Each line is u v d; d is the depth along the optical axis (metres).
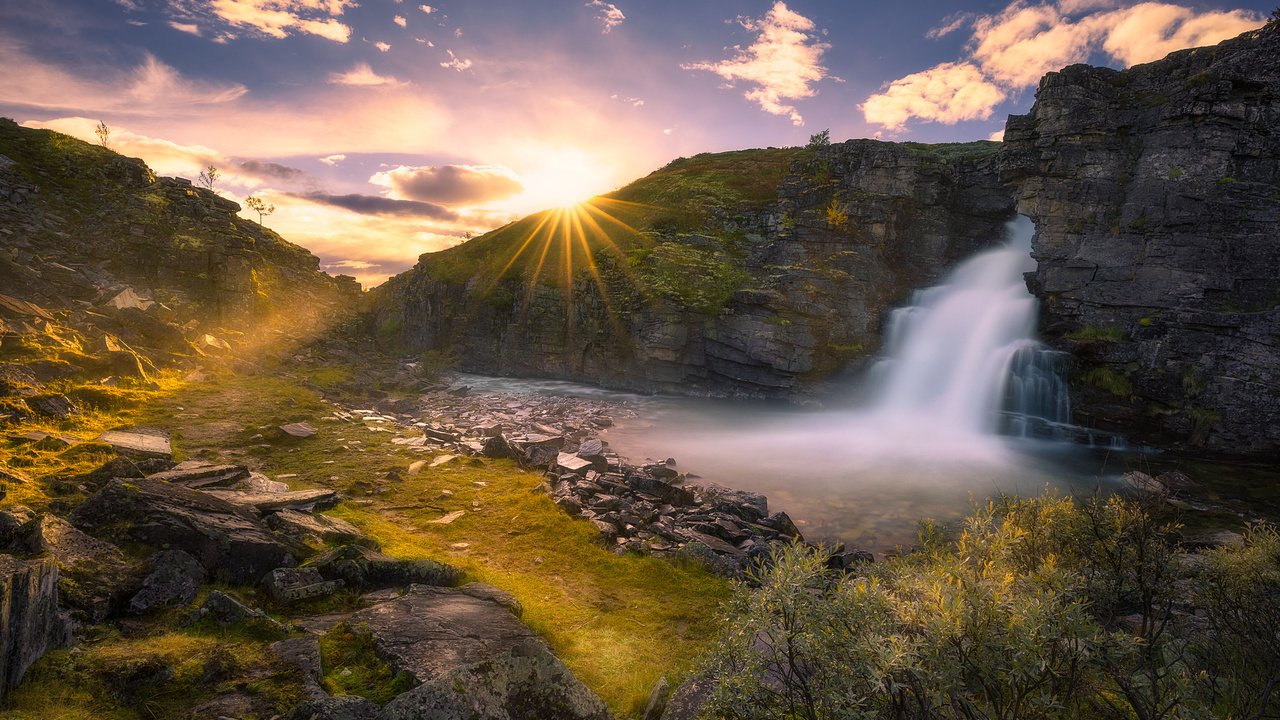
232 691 4.75
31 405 14.08
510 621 6.46
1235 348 24.88
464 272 54.12
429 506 12.23
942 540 8.77
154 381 21.28
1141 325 28.38
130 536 6.89
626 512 13.13
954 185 41.88
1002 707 3.54
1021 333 34.16
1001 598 3.49
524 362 45.75
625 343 40.00
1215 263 27.22
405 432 19.69
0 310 21.41
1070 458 23.30
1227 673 4.76
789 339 34.16
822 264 38.78
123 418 16.30
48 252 38.75
